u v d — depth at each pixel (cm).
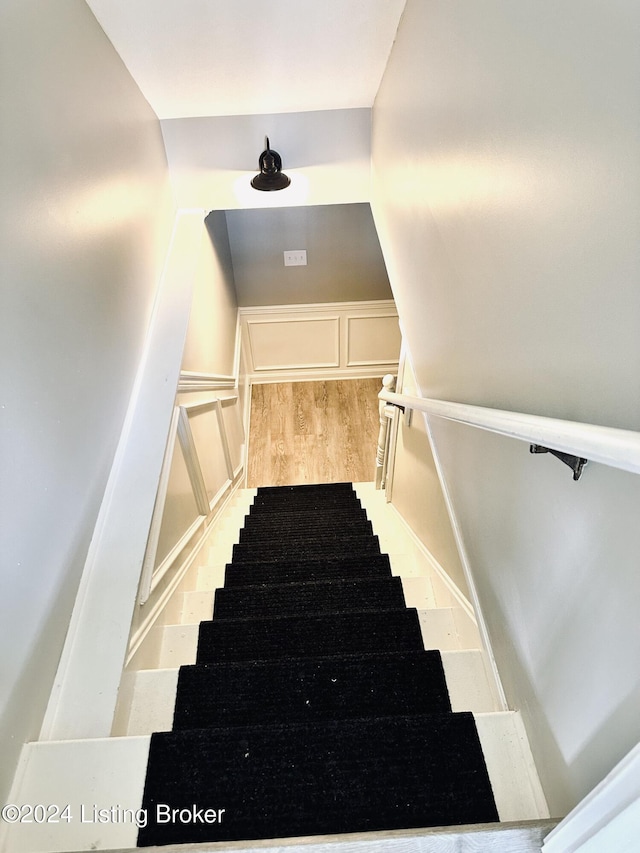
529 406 90
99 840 94
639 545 63
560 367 78
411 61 156
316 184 248
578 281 70
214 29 162
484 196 103
